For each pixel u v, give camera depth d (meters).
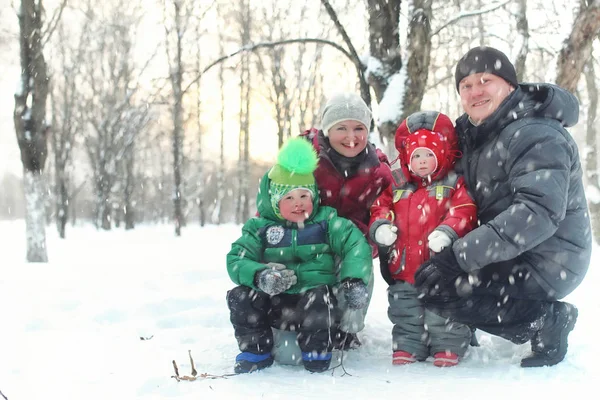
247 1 26.19
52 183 32.75
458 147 3.33
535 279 2.97
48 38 9.81
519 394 2.55
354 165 3.60
